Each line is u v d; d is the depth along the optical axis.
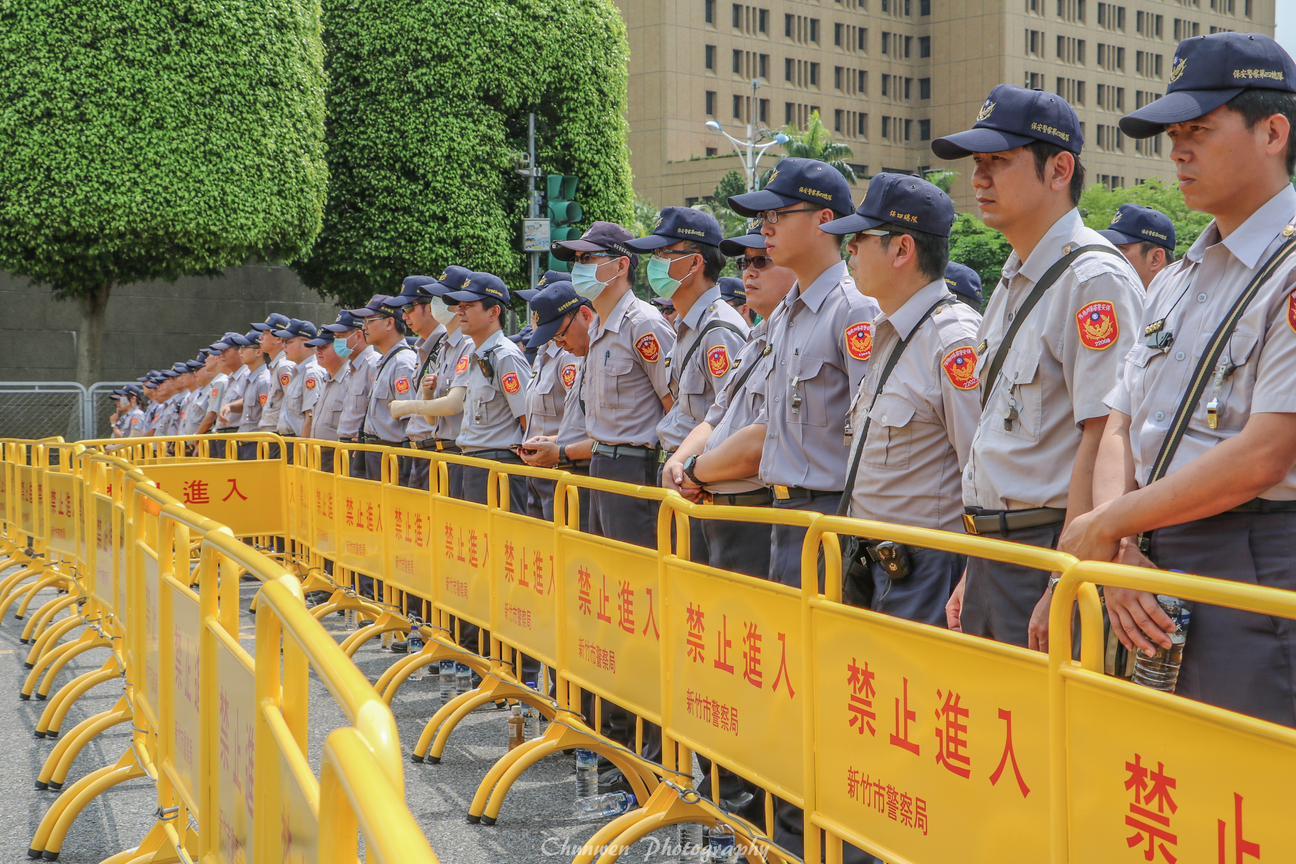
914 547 3.19
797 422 3.68
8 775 4.98
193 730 3.16
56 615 8.34
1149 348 2.46
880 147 75.56
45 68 16.94
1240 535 2.21
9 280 21.48
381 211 21.50
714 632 3.29
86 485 6.46
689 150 69.00
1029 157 2.81
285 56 18.83
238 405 12.34
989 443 2.85
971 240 38.97
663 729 3.60
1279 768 1.63
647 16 68.06
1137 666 2.26
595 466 5.19
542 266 22.14
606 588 3.98
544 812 4.39
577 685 4.23
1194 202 2.36
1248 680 2.16
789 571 3.64
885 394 3.23
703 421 4.60
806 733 2.81
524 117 22.45
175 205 17.69
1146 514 2.19
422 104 21.16
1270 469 2.10
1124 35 78.25
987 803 2.23
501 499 5.02
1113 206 49.72
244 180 18.31
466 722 5.72
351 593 7.11
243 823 2.46
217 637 2.81
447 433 7.46
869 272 3.28
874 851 2.57
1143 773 1.86
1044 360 2.75
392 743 1.32
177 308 23.34
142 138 17.44
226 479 8.66
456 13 21.00
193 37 17.73
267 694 2.24
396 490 6.25
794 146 48.50
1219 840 1.73
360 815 1.13
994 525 2.82
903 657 2.46
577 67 22.53
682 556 3.48
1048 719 2.07
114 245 17.84
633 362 5.11
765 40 70.94
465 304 6.71
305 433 10.39
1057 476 2.75
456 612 5.46
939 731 2.36
